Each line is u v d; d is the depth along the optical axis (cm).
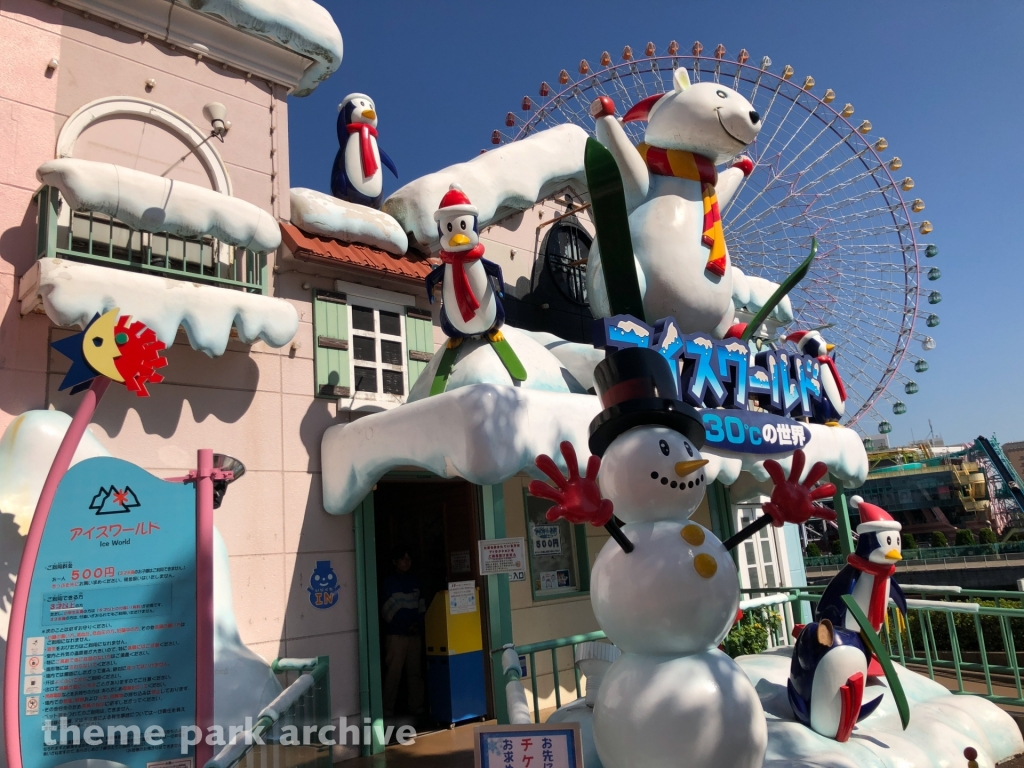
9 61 533
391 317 715
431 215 761
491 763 280
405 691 703
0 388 484
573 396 563
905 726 389
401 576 712
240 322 551
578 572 830
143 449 533
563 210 1011
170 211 516
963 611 658
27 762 336
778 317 1110
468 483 751
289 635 576
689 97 739
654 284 694
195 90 627
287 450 610
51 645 350
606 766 300
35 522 337
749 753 282
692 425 322
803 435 703
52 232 491
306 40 676
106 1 581
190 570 371
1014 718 609
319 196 686
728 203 809
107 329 343
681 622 286
